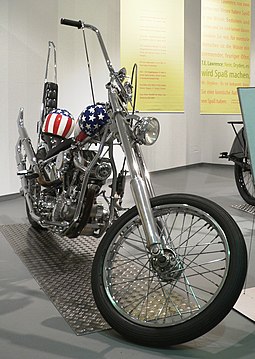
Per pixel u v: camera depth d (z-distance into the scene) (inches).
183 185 229.0
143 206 77.2
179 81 275.7
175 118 290.4
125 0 250.4
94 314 85.0
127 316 75.4
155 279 95.0
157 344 72.2
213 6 257.3
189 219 150.5
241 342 74.6
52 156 113.1
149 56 261.6
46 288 97.1
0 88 194.2
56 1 216.7
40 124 133.3
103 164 100.7
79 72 231.8
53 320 82.7
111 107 90.0
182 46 274.2
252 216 162.1
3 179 196.7
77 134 105.0
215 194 203.5
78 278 102.9
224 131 303.9
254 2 279.0
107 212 107.0
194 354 70.9
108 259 80.7
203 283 98.2
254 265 110.6
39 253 120.1
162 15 263.7
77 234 107.4
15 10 198.2
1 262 113.4
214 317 69.2
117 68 253.1
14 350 72.2
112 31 248.1
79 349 72.5
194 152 308.3
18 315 84.7
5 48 195.3
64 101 225.9
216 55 261.7
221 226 74.4
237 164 178.2
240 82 270.8
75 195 105.4
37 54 209.0
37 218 117.4
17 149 137.5
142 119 82.8
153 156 279.0
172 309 83.4
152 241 75.4
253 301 88.8
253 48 281.7
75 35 227.8
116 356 70.3
